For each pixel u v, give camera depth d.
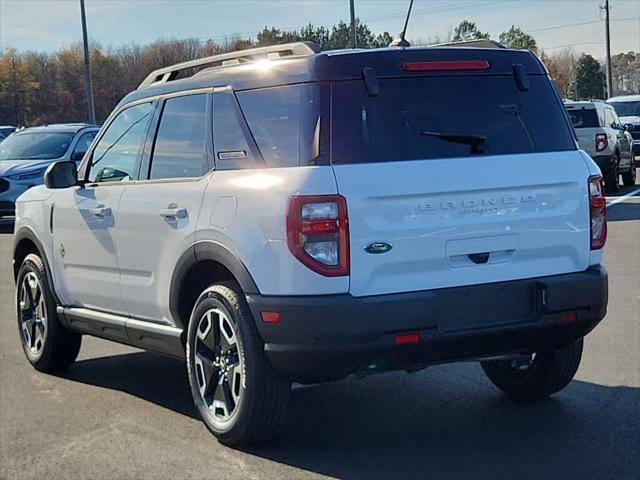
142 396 6.34
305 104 4.80
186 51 62.84
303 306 4.54
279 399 4.91
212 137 5.32
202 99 5.48
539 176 4.96
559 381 5.68
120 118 6.33
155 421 5.73
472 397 6.05
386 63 4.91
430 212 4.69
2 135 26.98
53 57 68.06
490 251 4.83
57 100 67.19
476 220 4.79
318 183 4.56
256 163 4.96
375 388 6.33
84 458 5.09
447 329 4.69
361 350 4.53
